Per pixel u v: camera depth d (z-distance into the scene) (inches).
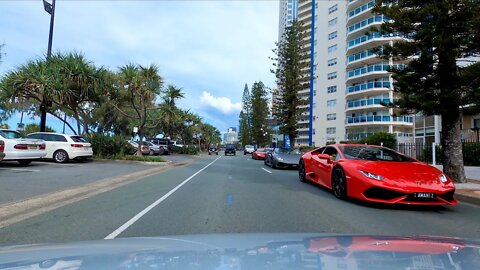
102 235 218.7
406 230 241.6
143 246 83.7
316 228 242.5
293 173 687.7
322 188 451.8
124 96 1037.2
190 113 2148.1
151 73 960.3
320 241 88.9
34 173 537.0
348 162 360.5
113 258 71.3
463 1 419.8
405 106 505.7
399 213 300.5
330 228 243.4
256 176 611.2
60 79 836.6
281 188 448.5
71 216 273.1
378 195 314.8
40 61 847.7
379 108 2425.0
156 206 317.4
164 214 283.0
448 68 469.7
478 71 446.6
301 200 358.0
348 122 2586.1
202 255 73.6
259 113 3058.6
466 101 469.1
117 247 82.7
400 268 64.7
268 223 255.6
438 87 490.9
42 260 70.0
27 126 1477.6
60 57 883.4
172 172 679.7
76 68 859.4
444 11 427.5
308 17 3474.4
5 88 808.3
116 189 427.8
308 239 92.0
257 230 234.8
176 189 430.0
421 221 271.7
